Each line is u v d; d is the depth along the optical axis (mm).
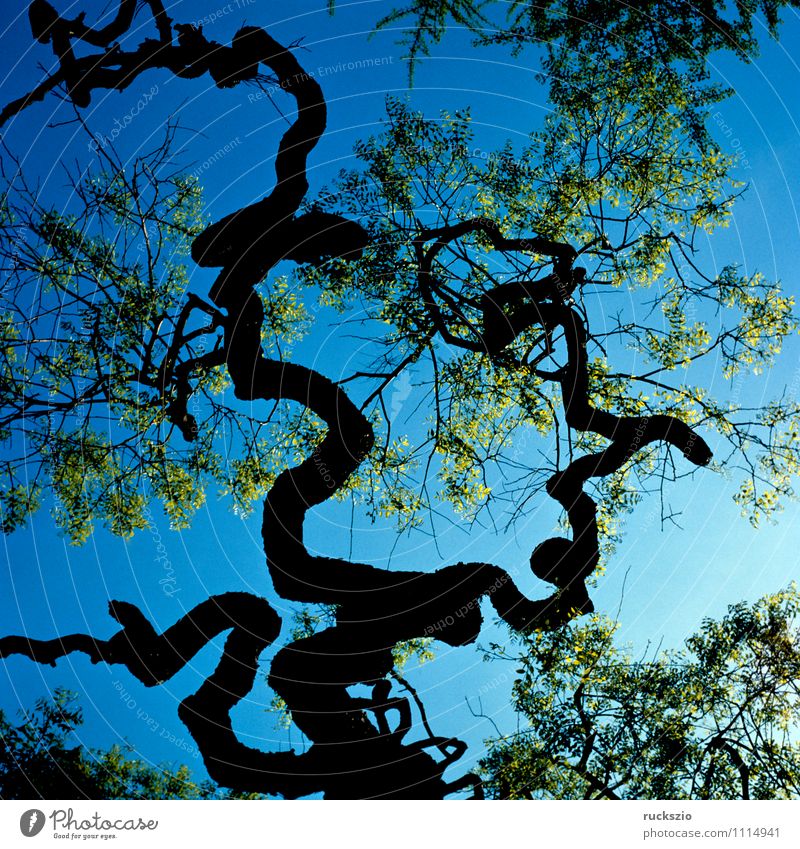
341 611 9992
